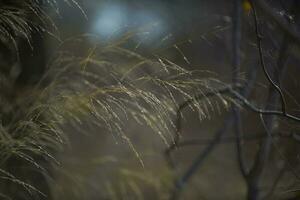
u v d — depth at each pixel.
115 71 4.52
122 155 7.02
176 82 4.22
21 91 5.28
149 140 7.26
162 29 6.13
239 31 5.50
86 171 6.50
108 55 4.70
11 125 4.61
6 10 4.32
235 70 5.05
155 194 6.82
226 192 7.61
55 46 5.44
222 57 7.35
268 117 4.95
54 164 5.32
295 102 4.63
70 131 6.54
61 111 4.30
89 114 4.40
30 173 5.13
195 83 4.23
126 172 6.82
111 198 6.58
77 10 6.50
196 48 7.74
